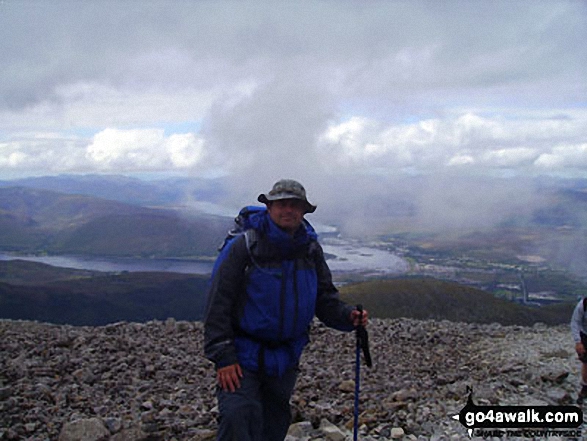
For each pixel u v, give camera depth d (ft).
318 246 9.35
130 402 15.47
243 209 9.16
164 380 18.39
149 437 12.34
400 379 20.36
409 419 14.53
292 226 8.80
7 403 13.98
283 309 8.61
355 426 10.21
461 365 23.80
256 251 8.61
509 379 19.74
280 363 8.75
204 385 17.83
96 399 15.55
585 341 16.83
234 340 8.82
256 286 8.63
